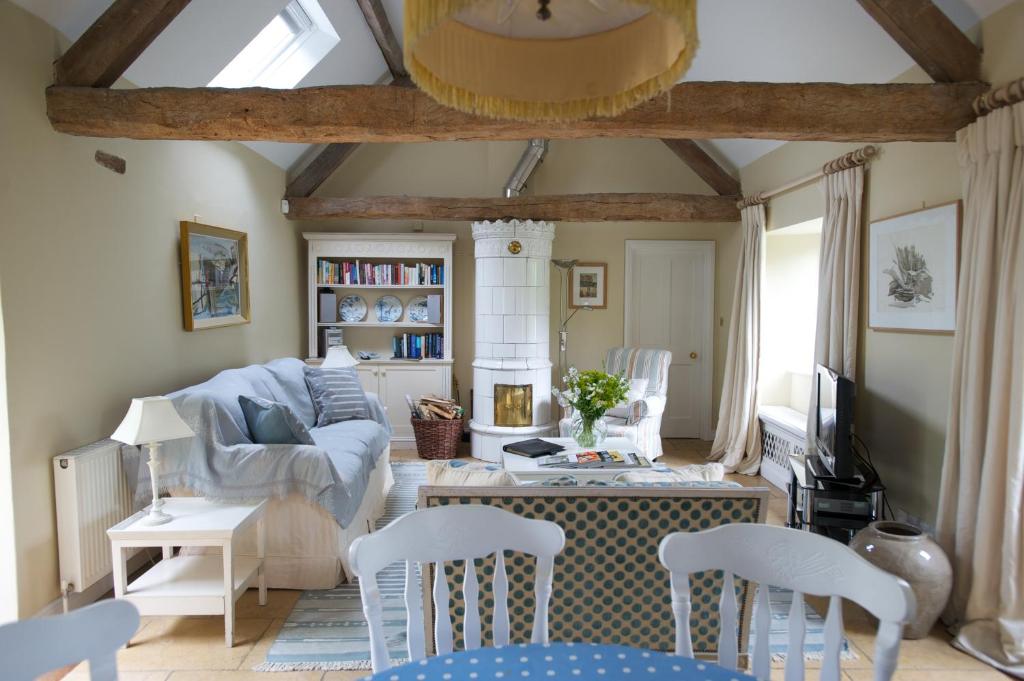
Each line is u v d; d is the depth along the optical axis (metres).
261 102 3.08
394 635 2.78
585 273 6.62
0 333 2.62
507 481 2.36
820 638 2.79
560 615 2.33
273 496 3.10
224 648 2.69
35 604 2.75
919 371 3.49
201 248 4.28
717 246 6.61
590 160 6.50
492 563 2.31
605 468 3.85
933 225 3.34
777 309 5.67
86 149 3.16
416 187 6.50
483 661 1.24
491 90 1.36
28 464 2.73
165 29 3.35
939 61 3.08
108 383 3.30
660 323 6.68
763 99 3.08
